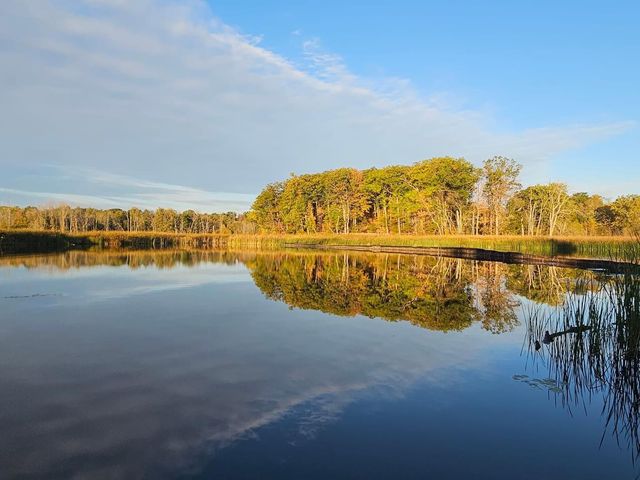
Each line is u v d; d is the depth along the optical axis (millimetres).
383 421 4543
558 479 3600
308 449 3943
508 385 5668
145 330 8195
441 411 4844
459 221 51344
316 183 67250
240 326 8617
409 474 3594
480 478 3576
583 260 21922
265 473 3551
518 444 4176
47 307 10273
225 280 16000
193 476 3492
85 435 4129
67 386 5352
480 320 9500
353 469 3633
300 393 5227
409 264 24672
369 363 6406
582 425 4633
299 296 12531
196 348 7051
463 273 19469
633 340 5918
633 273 6293
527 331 8516
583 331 7086
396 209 57844
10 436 4098
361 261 27047
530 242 30344
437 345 7453
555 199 46906
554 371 6250
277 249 45469
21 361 6285
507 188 47375
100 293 12430
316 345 7324
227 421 4461
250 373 5895
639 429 4578
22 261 23031
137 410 4688
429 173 51781
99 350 6875
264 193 75250
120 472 3537
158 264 22781
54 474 3496
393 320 9406
